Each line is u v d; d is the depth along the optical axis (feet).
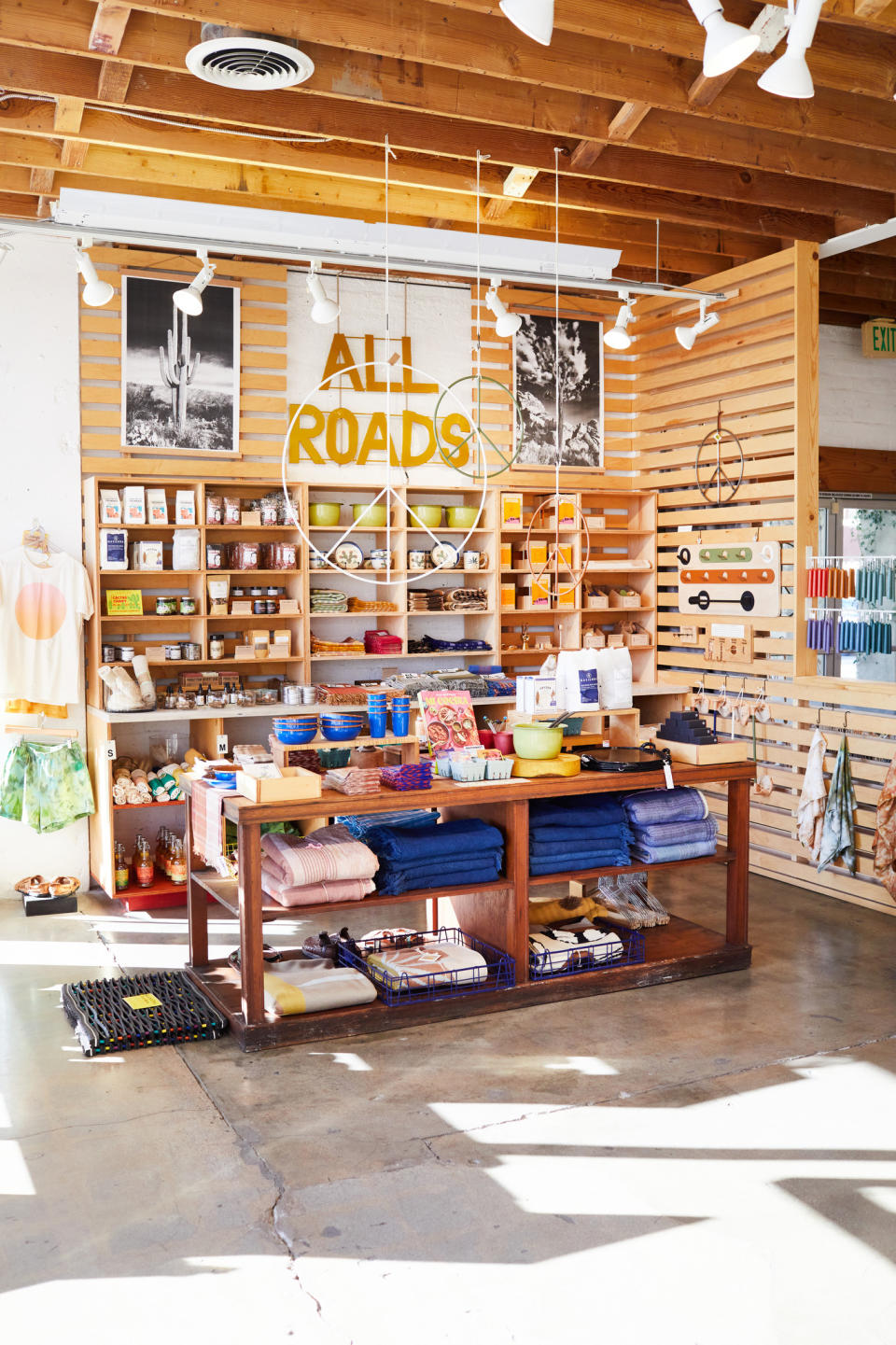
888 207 22.36
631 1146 12.34
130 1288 9.80
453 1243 10.46
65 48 14.46
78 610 22.72
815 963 18.60
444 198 21.88
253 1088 13.85
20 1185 11.53
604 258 22.90
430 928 19.54
